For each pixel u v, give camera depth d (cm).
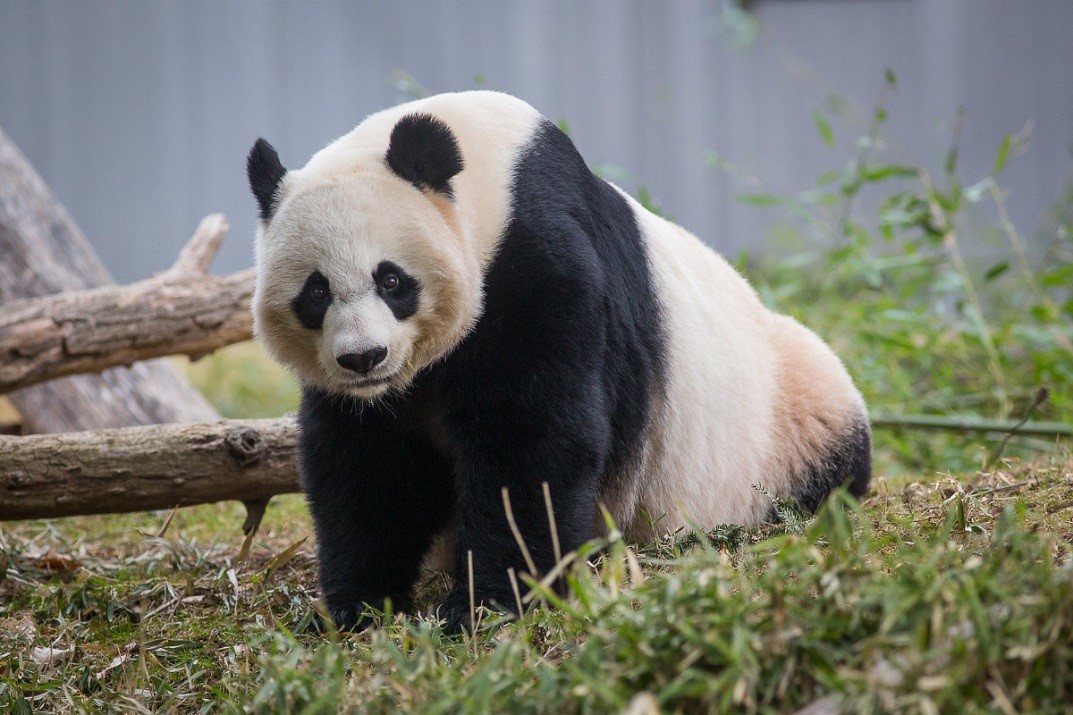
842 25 2675
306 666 671
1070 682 512
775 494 1031
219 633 829
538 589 621
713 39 2703
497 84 2655
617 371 852
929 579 557
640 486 915
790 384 1050
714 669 539
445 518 905
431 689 585
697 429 938
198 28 2572
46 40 2495
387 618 707
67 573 1017
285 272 767
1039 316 1634
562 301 789
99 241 2561
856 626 548
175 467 979
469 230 793
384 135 837
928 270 1775
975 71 2609
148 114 2567
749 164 2714
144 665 755
